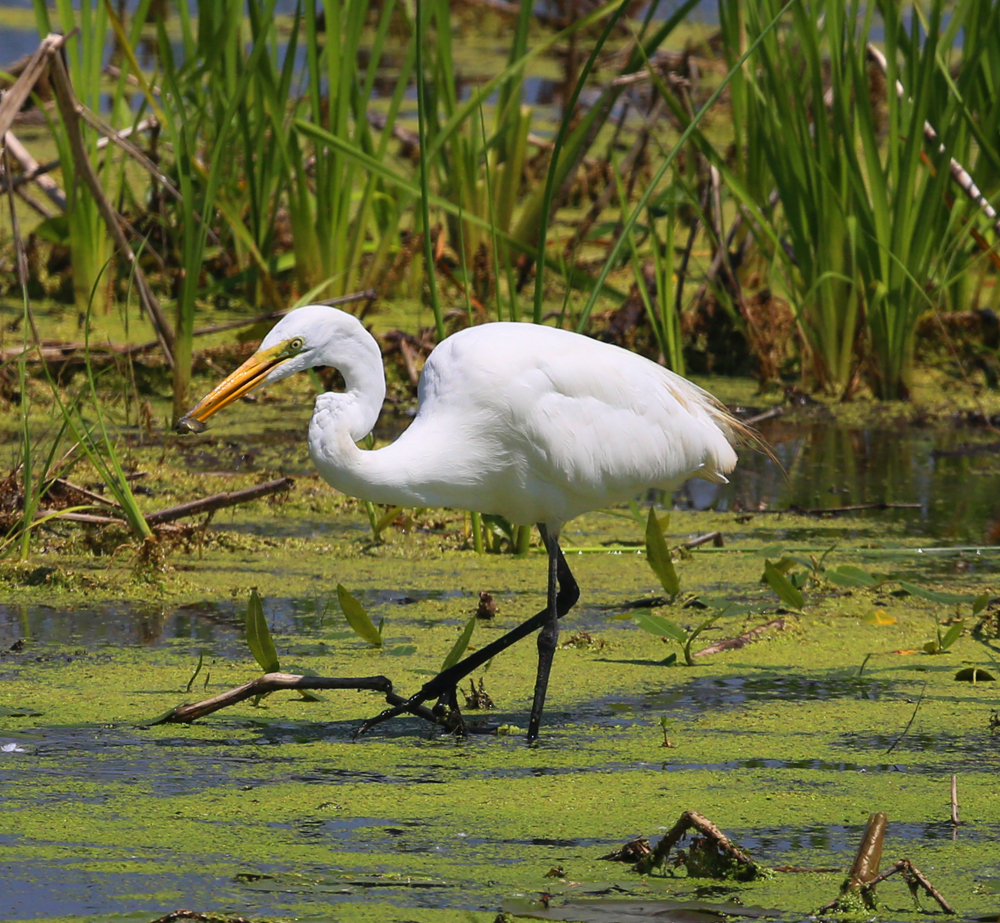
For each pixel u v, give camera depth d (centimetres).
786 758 720
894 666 888
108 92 2886
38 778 673
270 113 1672
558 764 710
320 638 920
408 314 1792
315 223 1839
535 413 805
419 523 1242
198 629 935
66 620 952
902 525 1232
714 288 1661
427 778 685
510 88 1869
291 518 1245
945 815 642
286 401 1656
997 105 1578
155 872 564
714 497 1346
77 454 1189
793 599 950
